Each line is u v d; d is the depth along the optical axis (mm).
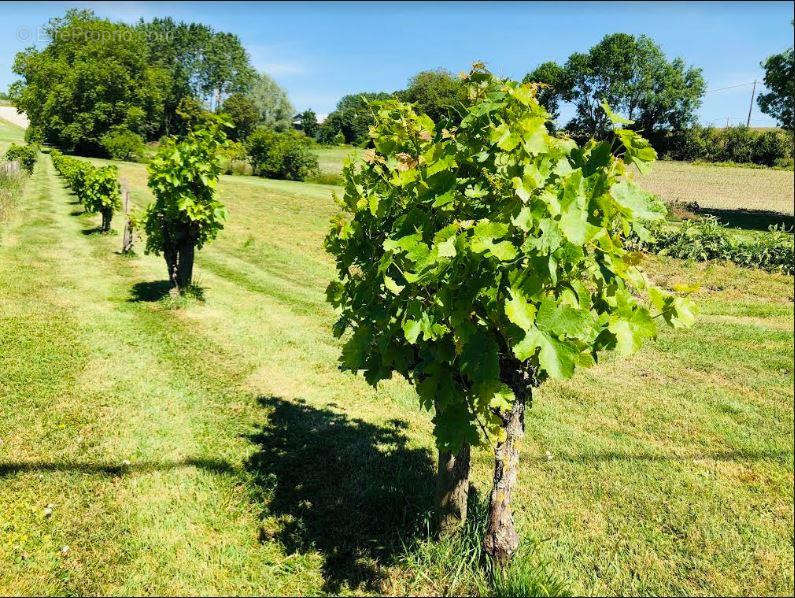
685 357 7945
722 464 4941
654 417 5906
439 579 3311
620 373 7273
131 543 3463
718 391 6707
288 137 44688
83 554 3355
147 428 4871
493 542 3068
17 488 3908
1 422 4754
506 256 2240
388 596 3211
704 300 11562
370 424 5379
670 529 3996
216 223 8977
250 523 3762
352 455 4723
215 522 3727
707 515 4164
